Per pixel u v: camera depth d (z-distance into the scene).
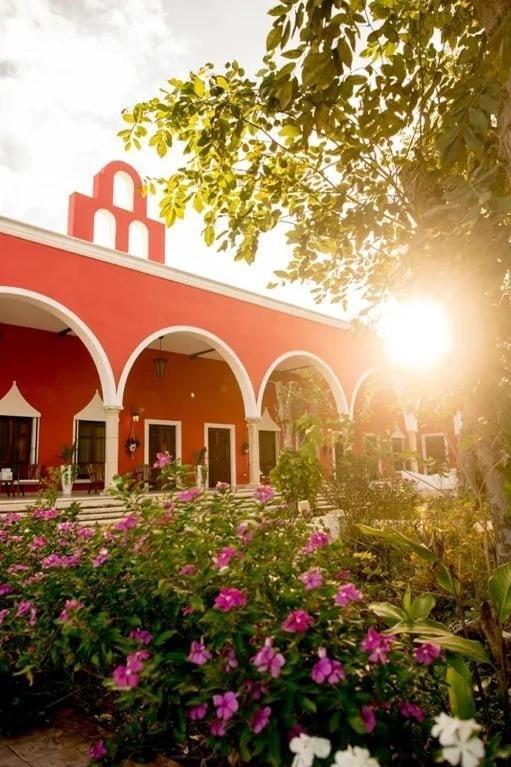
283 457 7.72
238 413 17.52
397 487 6.38
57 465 13.19
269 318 15.20
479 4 2.31
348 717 1.57
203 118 3.67
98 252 11.56
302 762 1.38
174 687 1.82
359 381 17.39
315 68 2.32
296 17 2.30
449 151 2.20
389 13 2.84
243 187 4.01
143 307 12.25
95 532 3.51
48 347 13.58
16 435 12.86
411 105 3.07
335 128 3.22
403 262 2.50
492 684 2.62
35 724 2.81
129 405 14.88
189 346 15.49
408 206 3.45
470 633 3.12
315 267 4.11
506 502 3.03
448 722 1.30
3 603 3.25
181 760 2.35
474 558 4.03
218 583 2.12
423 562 4.18
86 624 2.13
